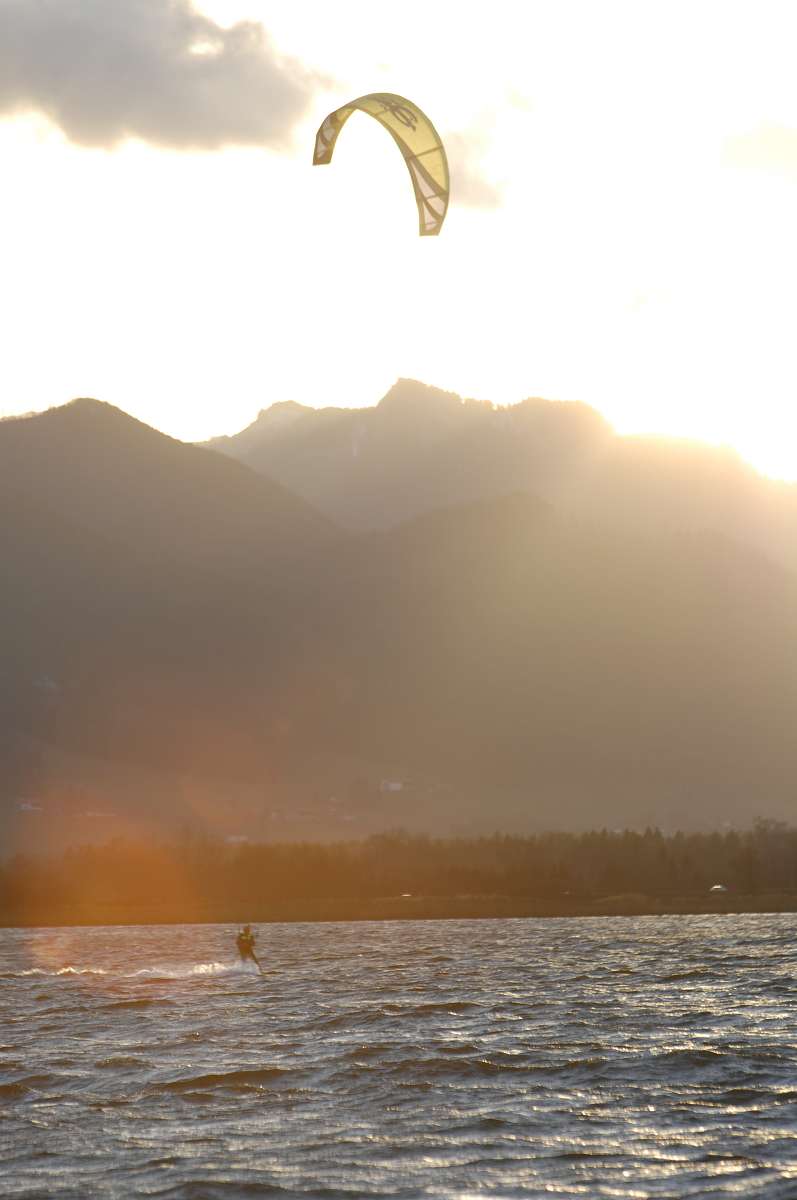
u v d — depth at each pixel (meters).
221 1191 78.25
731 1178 78.50
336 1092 108.56
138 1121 98.56
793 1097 102.00
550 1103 102.31
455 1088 109.50
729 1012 157.50
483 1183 79.06
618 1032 141.62
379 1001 179.25
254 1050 133.00
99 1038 146.25
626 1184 78.06
